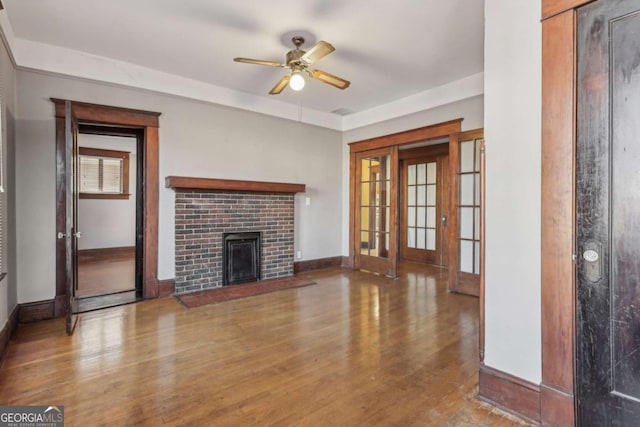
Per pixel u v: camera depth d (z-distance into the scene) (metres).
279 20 2.72
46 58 3.14
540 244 1.65
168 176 3.95
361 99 4.73
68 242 2.82
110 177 7.08
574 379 1.53
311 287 4.41
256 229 4.65
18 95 3.13
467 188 4.13
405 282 4.70
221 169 4.43
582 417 1.51
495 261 1.83
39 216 3.23
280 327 2.99
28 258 3.17
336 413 1.77
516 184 1.74
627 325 1.39
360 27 2.83
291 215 5.04
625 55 1.38
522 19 1.70
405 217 6.57
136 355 2.43
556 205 1.58
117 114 3.66
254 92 4.46
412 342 2.67
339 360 2.36
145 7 2.55
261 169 4.82
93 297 3.90
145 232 3.87
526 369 1.71
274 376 2.14
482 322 1.91
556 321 1.59
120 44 3.15
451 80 4.03
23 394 1.92
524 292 1.71
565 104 1.54
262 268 4.72
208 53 3.34
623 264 1.40
